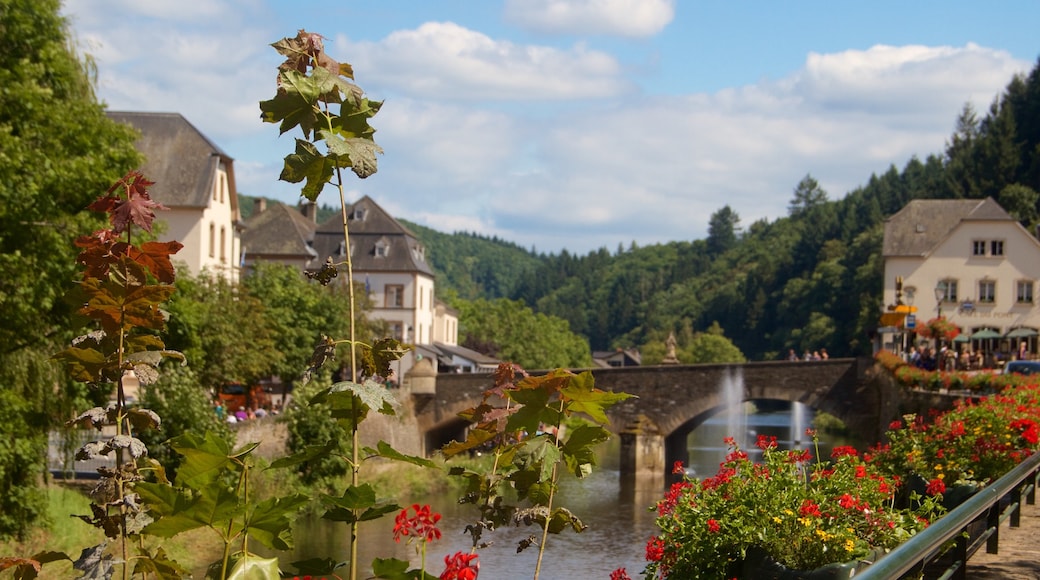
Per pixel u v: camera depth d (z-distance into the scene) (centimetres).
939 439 1470
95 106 2397
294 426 3791
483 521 612
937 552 848
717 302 19238
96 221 2267
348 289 514
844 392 5209
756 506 916
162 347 534
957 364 4891
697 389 5447
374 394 486
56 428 2333
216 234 5569
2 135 2095
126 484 497
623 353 18738
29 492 2273
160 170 5359
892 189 17150
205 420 2931
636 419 5484
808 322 13825
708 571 909
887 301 7556
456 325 11475
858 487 964
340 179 505
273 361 4494
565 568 2591
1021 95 12319
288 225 8206
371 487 481
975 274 7431
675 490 995
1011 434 1475
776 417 11450
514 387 625
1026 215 10319
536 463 574
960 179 11475
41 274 2166
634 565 2689
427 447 5944
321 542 2848
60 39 2391
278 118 499
